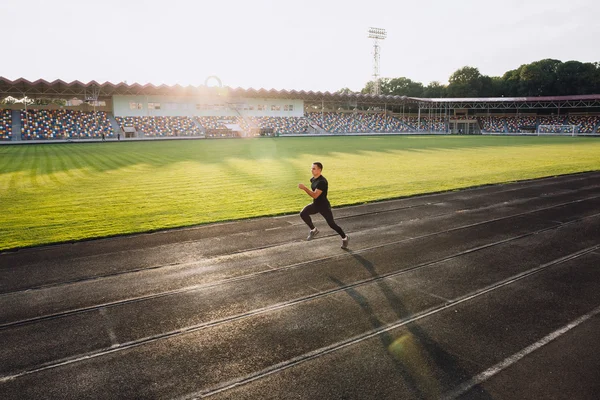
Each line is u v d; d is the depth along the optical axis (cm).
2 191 1645
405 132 8262
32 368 476
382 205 1405
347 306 634
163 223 1147
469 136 7112
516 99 8069
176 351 511
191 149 3894
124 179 1977
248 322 586
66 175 2097
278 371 468
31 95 5975
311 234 925
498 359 489
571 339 534
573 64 9250
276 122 7350
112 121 5969
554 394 425
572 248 925
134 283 730
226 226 1118
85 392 433
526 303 643
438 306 633
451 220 1189
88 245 952
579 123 7881
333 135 7269
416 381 447
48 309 629
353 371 466
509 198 1531
